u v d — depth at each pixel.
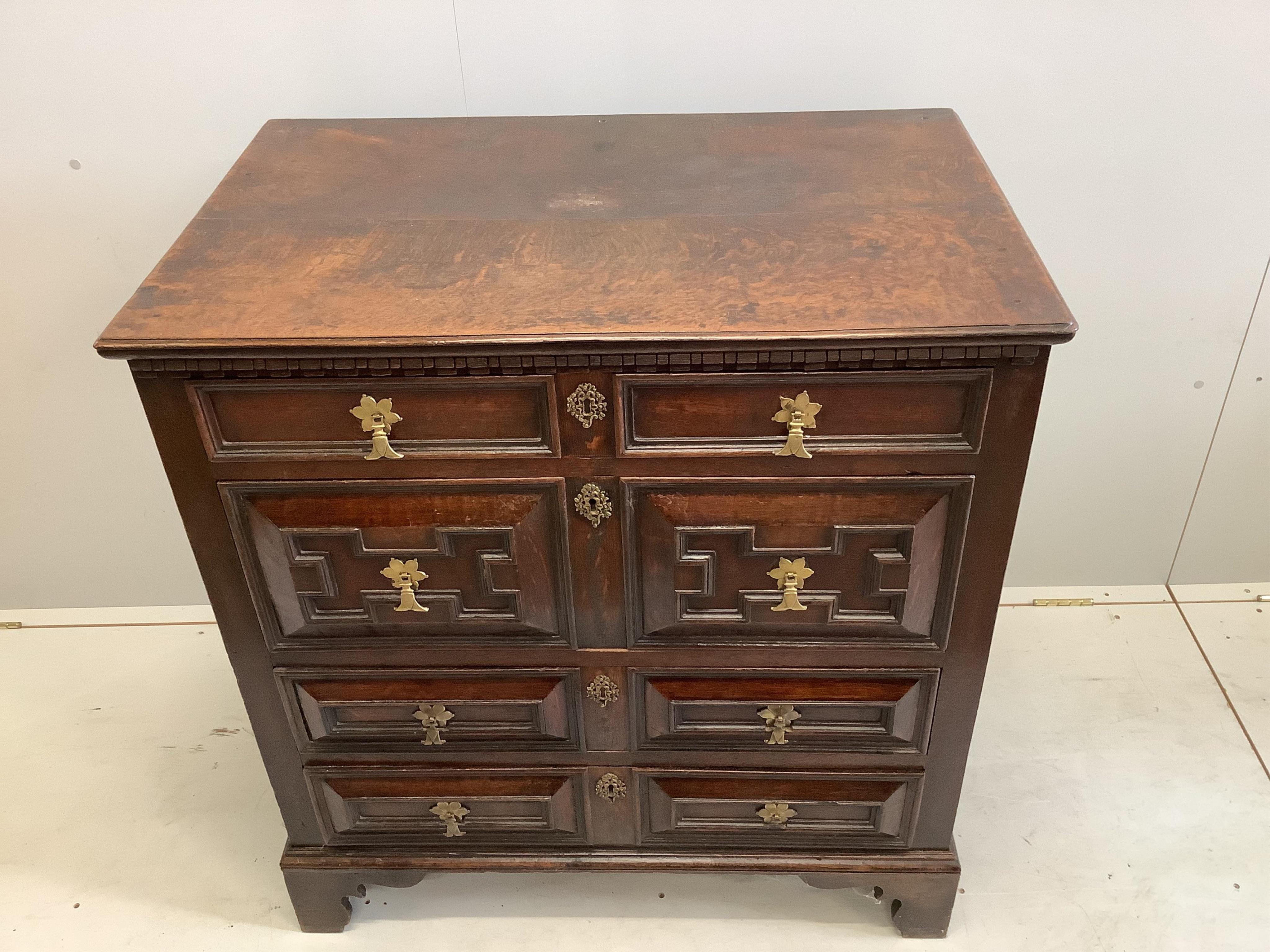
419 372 1.00
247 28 1.44
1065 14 1.42
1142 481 1.86
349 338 0.97
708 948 1.45
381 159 1.31
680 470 1.07
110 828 1.63
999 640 1.91
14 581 1.98
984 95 1.49
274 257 1.10
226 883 1.55
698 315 0.98
